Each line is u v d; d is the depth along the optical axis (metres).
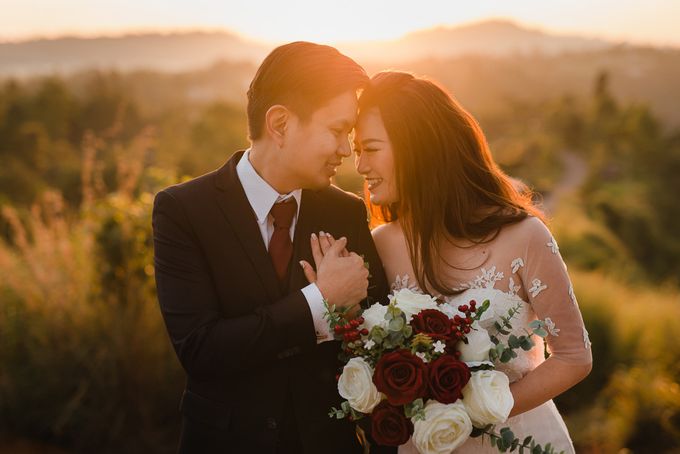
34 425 3.58
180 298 1.67
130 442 3.55
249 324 1.59
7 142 35.19
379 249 2.00
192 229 1.69
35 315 3.85
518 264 1.71
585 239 14.70
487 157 1.83
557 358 1.67
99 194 4.58
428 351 1.49
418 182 1.77
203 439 1.73
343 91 1.64
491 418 1.45
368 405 1.47
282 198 1.75
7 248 4.63
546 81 171.12
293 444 1.73
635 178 47.88
